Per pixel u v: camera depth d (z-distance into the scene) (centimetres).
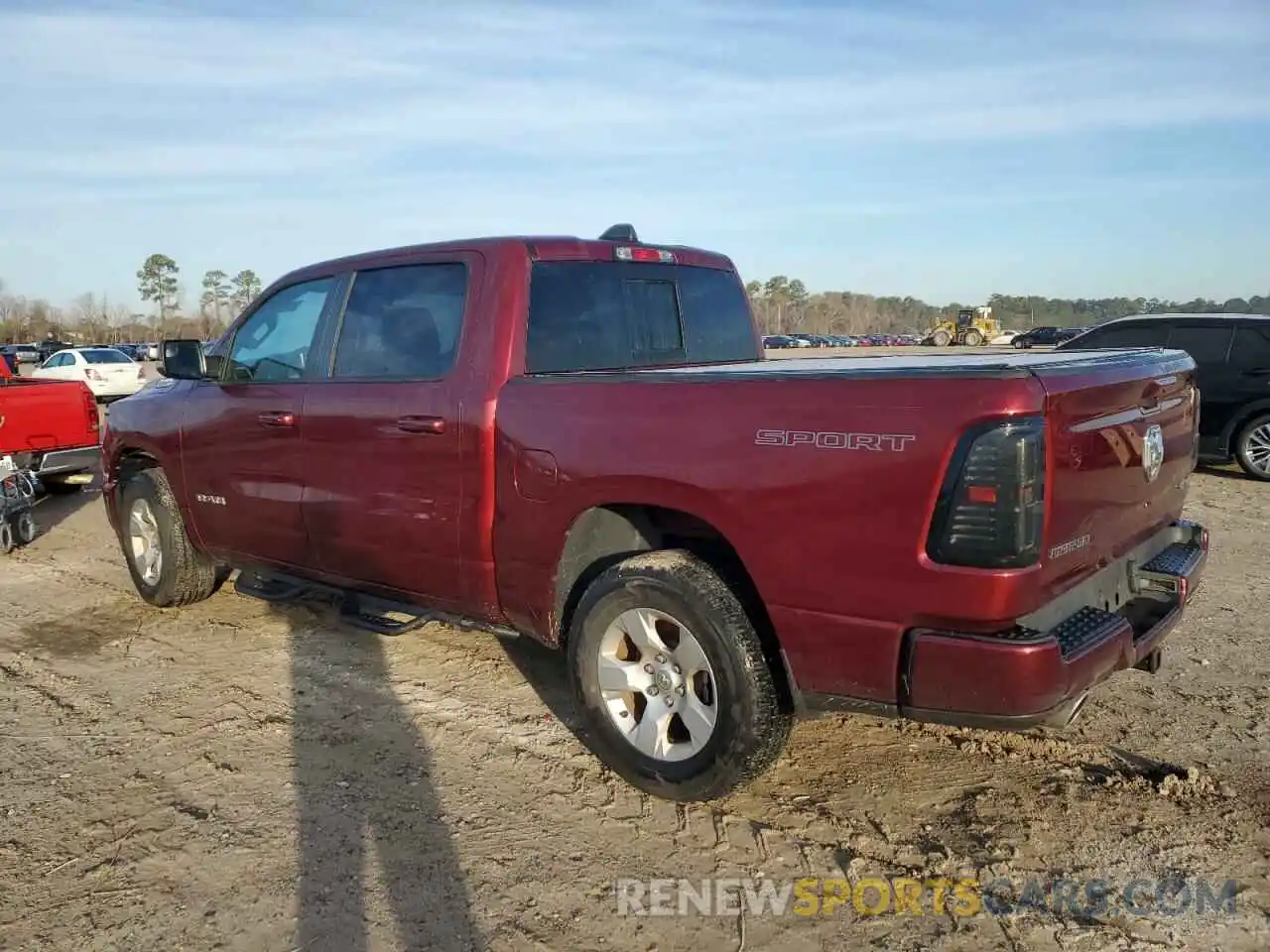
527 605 379
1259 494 949
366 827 337
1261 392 1023
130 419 577
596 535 365
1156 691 439
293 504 468
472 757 389
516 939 276
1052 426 266
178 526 562
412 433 404
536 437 362
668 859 315
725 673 317
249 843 327
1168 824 327
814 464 289
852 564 285
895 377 279
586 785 364
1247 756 375
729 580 329
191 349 499
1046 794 350
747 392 308
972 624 268
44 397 895
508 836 330
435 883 303
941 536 267
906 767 374
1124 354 347
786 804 347
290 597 517
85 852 324
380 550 429
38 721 433
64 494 1065
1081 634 288
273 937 278
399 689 461
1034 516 262
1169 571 344
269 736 412
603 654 354
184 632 554
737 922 282
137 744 407
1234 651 491
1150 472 336
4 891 303
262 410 477
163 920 286
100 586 666
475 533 387
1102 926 276
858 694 294
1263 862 304
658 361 450
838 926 279
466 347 392
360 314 441
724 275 510
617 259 439
